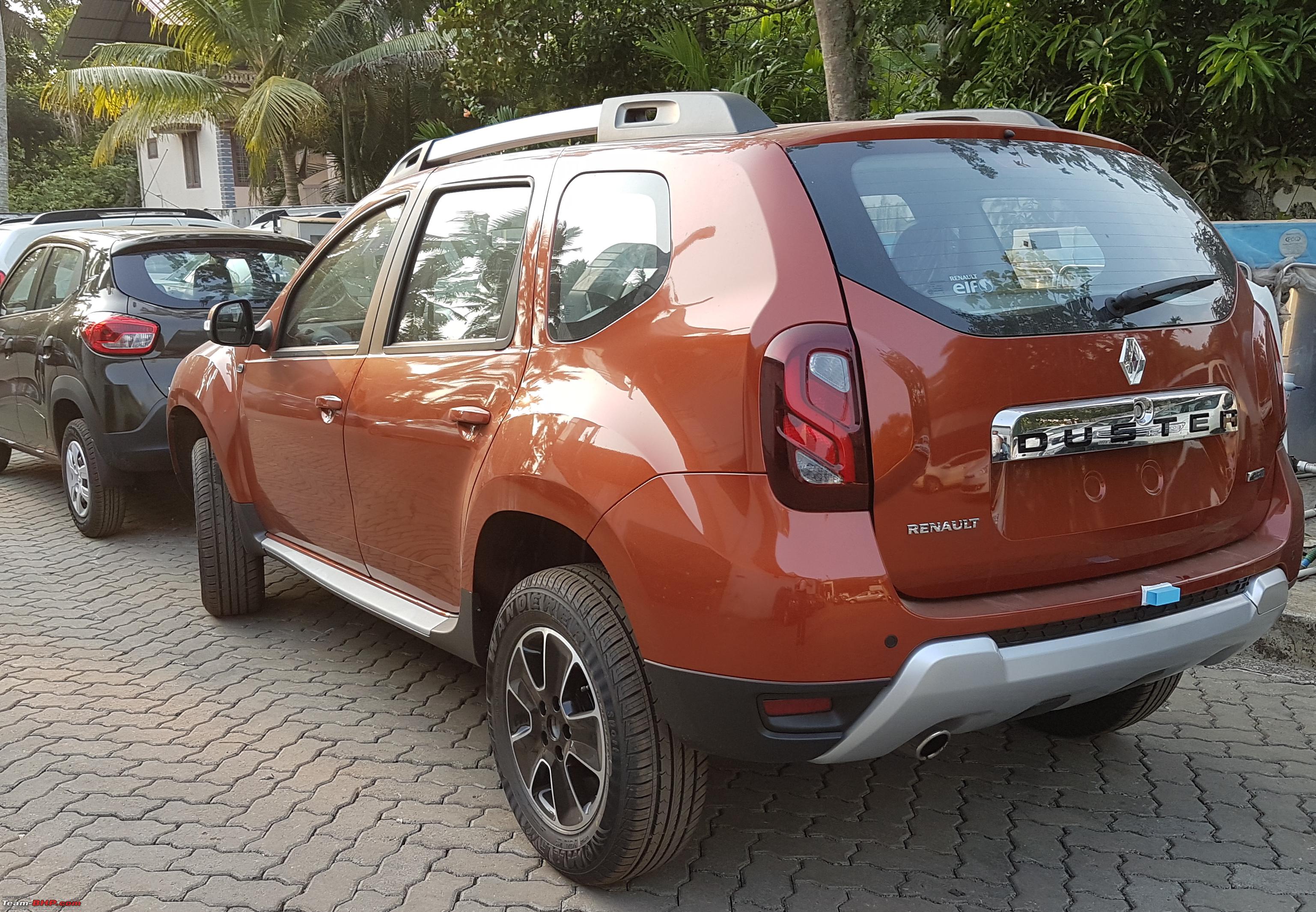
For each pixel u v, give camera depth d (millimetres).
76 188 31375
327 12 23281
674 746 2631
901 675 2336
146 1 26766
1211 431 2756
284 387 4164
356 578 3975
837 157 2574
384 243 3811
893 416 2336
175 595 5449
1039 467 2504
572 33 10039
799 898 2875
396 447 3449
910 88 9633
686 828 2703
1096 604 2520
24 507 7426
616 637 2625
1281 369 3090
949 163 2682
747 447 2338
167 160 31109
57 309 6621
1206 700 4066
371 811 3338
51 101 22078
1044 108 7965
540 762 2961
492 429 2994
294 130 21891
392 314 3648
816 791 3471
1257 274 6117
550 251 3033
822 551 2295
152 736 3857
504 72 10328
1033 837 3170
